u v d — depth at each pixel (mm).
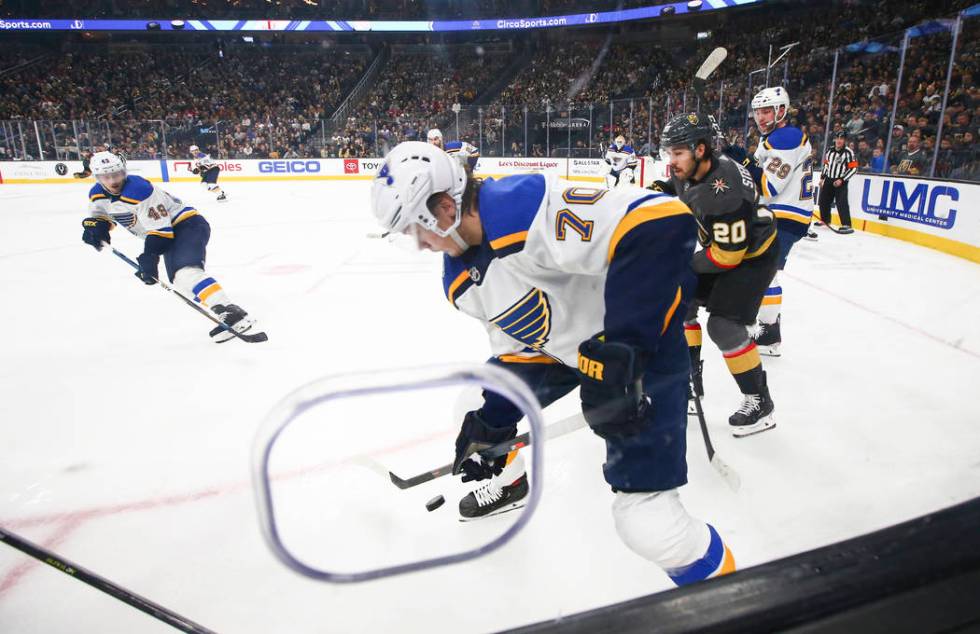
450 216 1229
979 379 3031
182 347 3822
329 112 23312
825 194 7605
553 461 2262
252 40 24375
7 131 16062
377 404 2828
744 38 19156
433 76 23625
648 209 1134
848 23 16391
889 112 8156
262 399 3027
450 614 1533
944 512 628
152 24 22219
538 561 1715
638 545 1345
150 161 17344
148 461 2408
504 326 1480
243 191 15156
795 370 3221
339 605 1574
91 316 4500
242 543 1872
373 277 5711
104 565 1783
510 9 22219
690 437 2516
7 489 2219
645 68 20750
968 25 7227
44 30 22109
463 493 2104
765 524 1895
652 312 1150
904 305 4398
